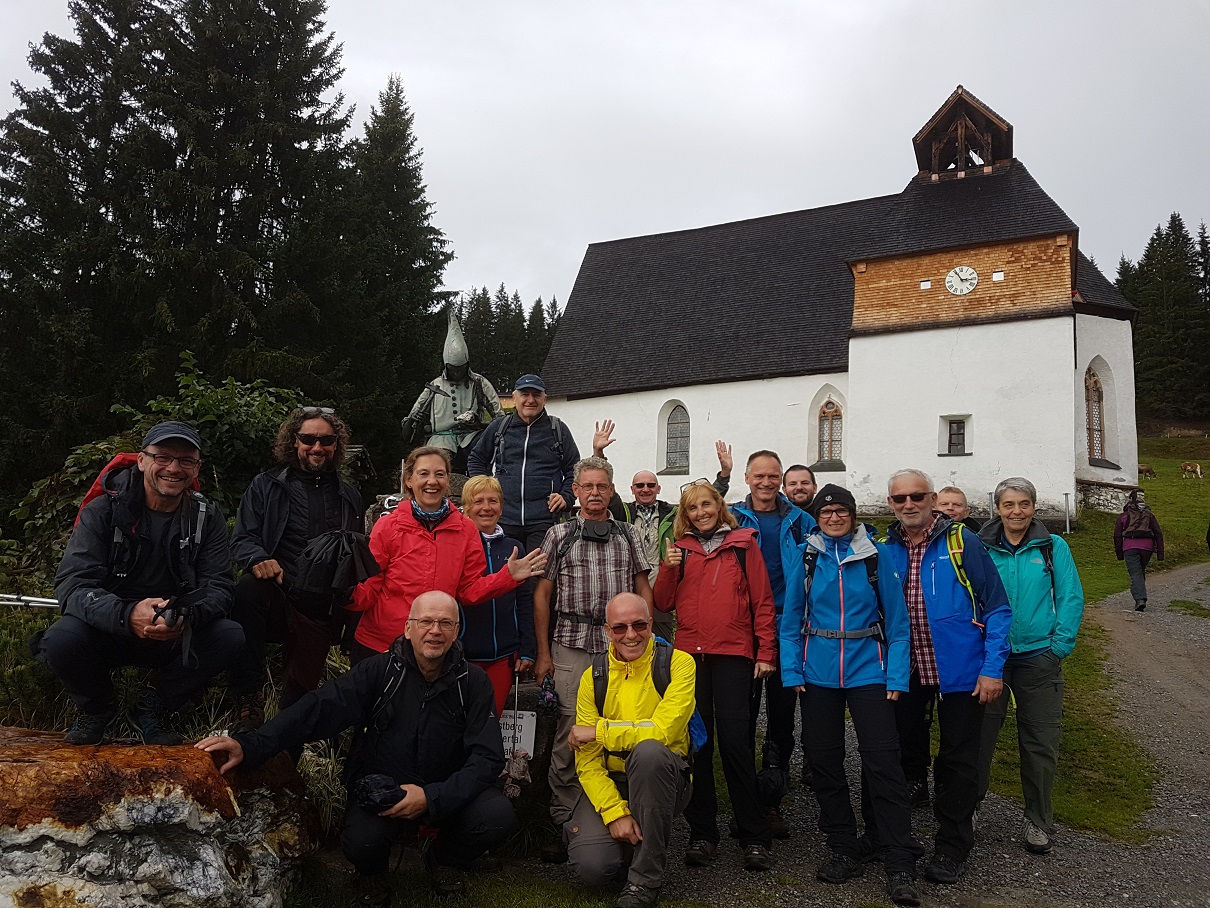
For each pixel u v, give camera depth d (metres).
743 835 4.63
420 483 4.51
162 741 3.87
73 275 19.56
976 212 23.09
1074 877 4.62
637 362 28.39
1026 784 5.04
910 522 4.78
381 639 4.38
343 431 4.50
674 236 32.47
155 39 21.33
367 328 22.52
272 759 4.01
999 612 4.54
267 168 22.12
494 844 4.05
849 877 4.46
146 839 3.13
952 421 22.14
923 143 25.30
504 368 59.28
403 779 3.93
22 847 2.89
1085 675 9.29
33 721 4.57
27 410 18.94
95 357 18.95
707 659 4.70
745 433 25.45
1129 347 24.03
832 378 24.36
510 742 4.76
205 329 19.22
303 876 3.96
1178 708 8.14
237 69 22.77
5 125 21.08
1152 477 35.75
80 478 7.16
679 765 4.14
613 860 4.12
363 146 31.47
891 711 4.42
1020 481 5.17
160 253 19.19
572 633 4.70
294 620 4.31
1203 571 17.17
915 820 5.56
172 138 21.20
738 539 4.77
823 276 27.47
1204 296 70.62
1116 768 6.59
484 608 4.70
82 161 21.25
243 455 7.87
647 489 6.68
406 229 30.11
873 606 4.51
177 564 3.81
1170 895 4.41
